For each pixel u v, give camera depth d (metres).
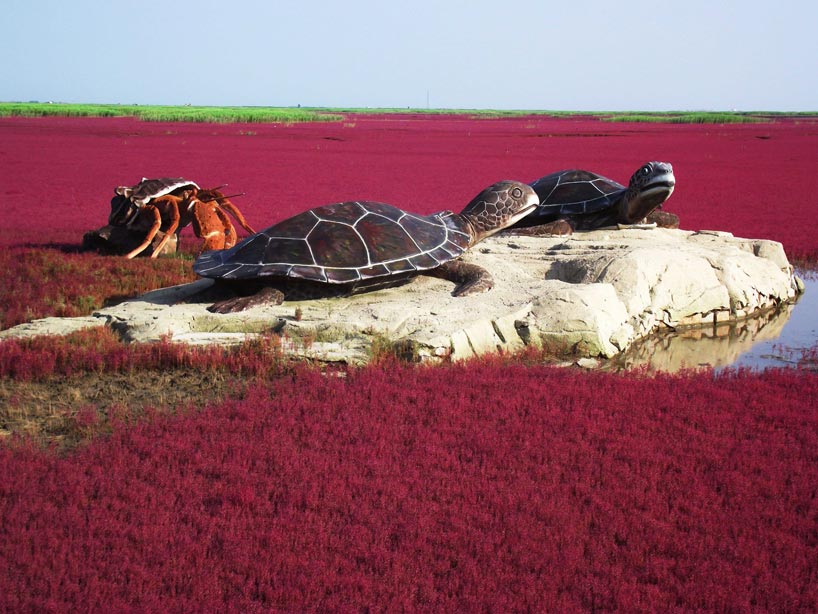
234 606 4.05
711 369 8.52
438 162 42.28
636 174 14.45
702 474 5.64
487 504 5.16
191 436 6.20
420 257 10.07
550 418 6.65
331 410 6.77
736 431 6.49
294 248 9.56
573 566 4.43
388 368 7.98
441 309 9.41
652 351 9.77
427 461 5.75
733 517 5.02
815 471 5.71
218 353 8.28
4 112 104.94
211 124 92.62
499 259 11.94
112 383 7.74
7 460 5.62
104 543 4.59
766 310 12.21
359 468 5.66
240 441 6.09
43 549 4.50
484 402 7.00
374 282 9.86
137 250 14.27
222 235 14.33
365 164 40.84
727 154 48.75
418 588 4.26
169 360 8.21
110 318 9.54
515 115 165.62
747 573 4.41
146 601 4.04
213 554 4.54
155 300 10.51
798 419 6.73
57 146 49.06
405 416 6.71
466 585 4.24
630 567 4.47
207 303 10.06
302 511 5.09
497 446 6.05
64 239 16.86
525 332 9.16
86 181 30.69
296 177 33.56
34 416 6.80
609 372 8.45
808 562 4.52
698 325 11.25
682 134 76.50
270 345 8.26
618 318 9.84
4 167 35.62
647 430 6.47
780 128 94.12
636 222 15.18
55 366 8.06
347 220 10.02
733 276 11.82
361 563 4.51
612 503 5.20
